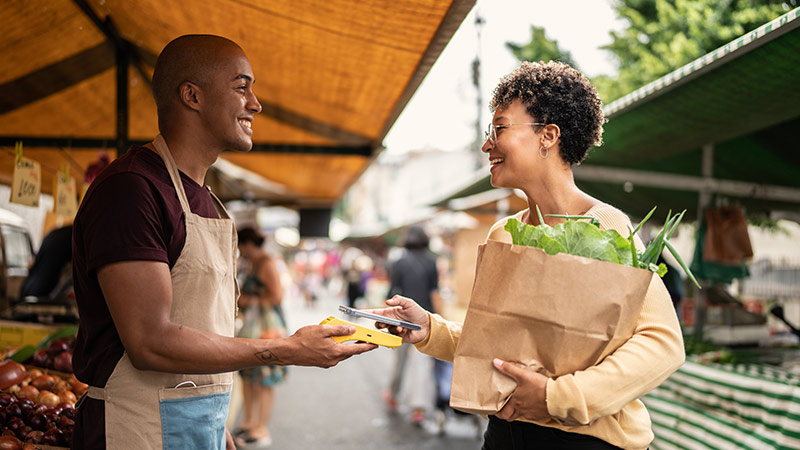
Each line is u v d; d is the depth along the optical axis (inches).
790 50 114.0
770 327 263.4
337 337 71.3
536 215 79.2
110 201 65.9
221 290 75.9
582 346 61.9
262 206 472.1
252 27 131.1
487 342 65.1
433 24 107.4
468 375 65.5
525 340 63.7
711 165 221.8
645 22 465.4
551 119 74.5
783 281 361.4
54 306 167.8
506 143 75.5
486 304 65.4
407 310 84.0
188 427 70.9
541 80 75.3
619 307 61.2
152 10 138.2
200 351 65.1
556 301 62.1
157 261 65.8
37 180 152.2
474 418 261.6
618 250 64.6
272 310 236.4
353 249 1390.3
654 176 222.5
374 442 245.6
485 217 415.2
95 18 148.2
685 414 173.9
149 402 69.1
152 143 75.5
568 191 76.0
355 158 271.7
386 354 523.8
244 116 75.9
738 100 149.6
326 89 164.1
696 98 150.3
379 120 185.2
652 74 452.4
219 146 76.4
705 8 411.2
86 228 66.8
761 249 429.4
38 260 217.8
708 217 221.6
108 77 188.5
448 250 778.8
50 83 178.5
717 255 219.1
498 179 77.7
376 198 1702.8
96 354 69.4
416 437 255.8
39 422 99.6
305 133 220.4
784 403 144.6
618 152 216.5
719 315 237.5
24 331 160.1
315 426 268.5
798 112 157.9
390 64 133.5
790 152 209.2
